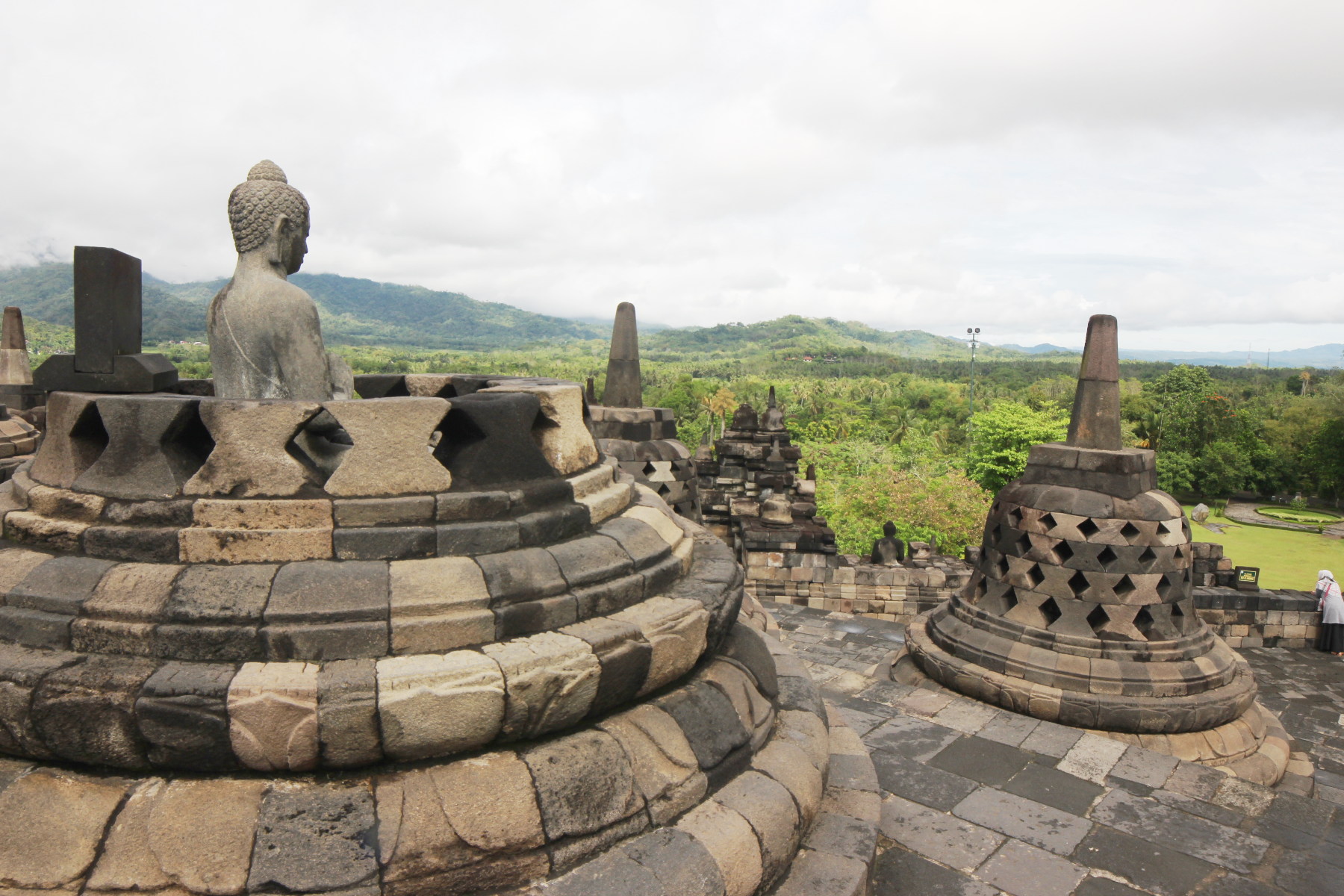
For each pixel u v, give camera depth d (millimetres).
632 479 5680
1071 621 7441
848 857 4066
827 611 13102
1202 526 54156
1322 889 4566
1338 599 13711
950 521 39469
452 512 3717
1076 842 5035
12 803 3002
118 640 3189
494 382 5570
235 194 4520
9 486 4156
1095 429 7750
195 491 3477
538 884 3166
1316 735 10516
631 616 3930
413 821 3053
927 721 6934
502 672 3260
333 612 3256
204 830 2924
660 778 3668
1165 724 6945
